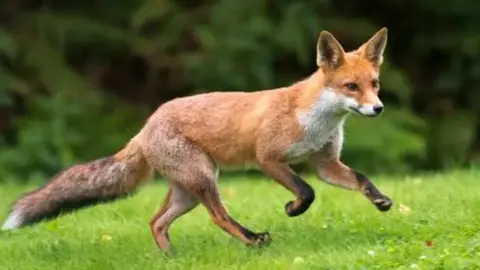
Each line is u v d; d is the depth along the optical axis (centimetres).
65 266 1123
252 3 2769
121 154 1193
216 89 2769
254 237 1141
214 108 1168
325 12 2970
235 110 1161
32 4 2992
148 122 1188
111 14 2975
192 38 2927
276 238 1189
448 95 3012
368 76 1148
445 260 969
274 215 1327
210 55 2744
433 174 2036
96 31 2875
